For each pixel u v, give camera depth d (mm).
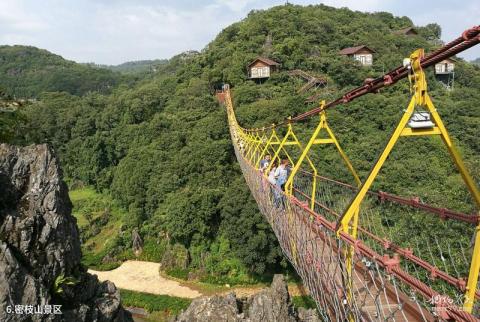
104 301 11953
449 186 17734
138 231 30031
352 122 27328
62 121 47062
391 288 5102
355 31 51281
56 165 11664
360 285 5160
